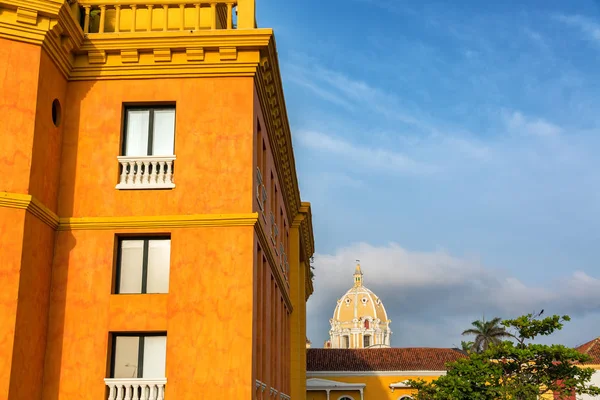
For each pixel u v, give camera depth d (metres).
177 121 17.38
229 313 16.20
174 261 16.53
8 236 14.78
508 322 40.97
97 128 17.36
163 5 18.34
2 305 14.44
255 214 16.67
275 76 19.38
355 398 71.62
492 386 39.06
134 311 16.31
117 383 15.75
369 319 161.62
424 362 73.25
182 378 15.82
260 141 19.45
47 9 15.75
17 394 14.49
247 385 15.77
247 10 17.95
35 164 15.56
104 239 16.72
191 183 17.02
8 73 15.56
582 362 39.66
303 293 37.62
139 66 17.55
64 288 16.42
